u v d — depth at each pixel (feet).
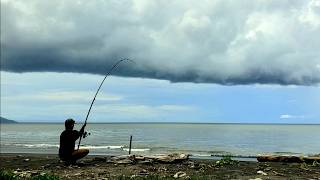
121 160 67.00
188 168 62.03
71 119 64.75
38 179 46.32
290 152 179.52
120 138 315.17
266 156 76.54
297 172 59.00
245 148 205.98
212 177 53.47
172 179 50.06
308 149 202.08
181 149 187.83
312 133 459.32
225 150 185.98
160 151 171.94
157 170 59.57
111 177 51.67
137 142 260.62
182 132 492.13
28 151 155.02
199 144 239.30
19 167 65.51
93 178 51.03
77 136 64.13
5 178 46.37
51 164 66.23
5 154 114.73
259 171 57.41
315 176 55.21
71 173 55.47
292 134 426.10
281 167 64.85
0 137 345.51
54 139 305.73
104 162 68.18
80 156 63.98
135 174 54.95
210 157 125.29
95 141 267.80
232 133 453.99
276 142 266.57
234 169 61.31
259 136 367.25
